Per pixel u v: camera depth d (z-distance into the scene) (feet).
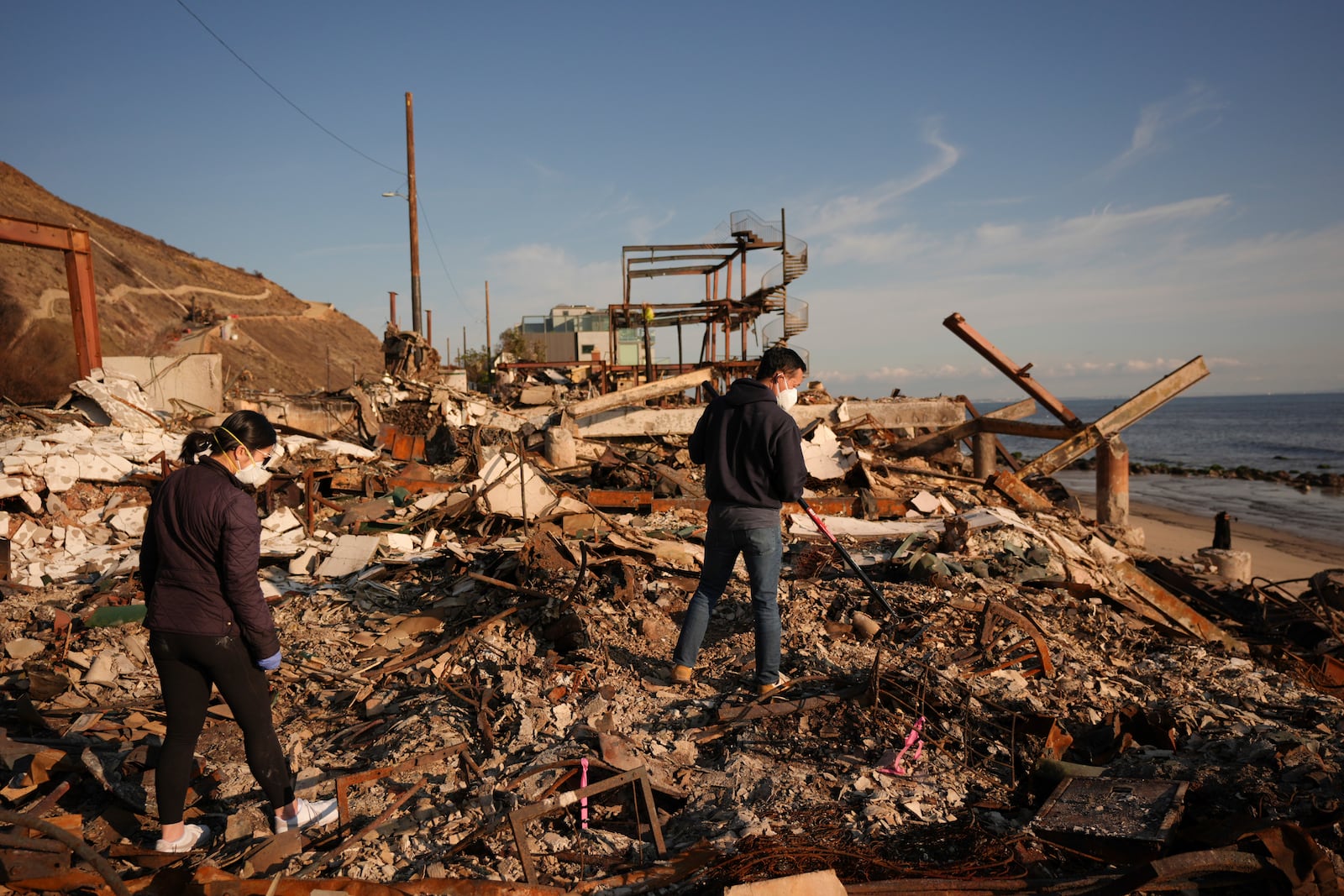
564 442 38.91
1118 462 35.99
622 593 17.39
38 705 14.28
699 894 8.61
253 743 9.66
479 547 23.65
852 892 8.26
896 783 10.75
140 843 10.06
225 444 9.19
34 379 78.07
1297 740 11.32
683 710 13.03
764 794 10.57
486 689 13.87
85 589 20.52
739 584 19.34
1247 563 30.66
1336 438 232.73
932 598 17.63
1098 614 18.37
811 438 34.45
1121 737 11.75
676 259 86.94
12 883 8.35
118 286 156.15
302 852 9.66
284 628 17.99
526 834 9.74
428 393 49.55
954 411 46.93
